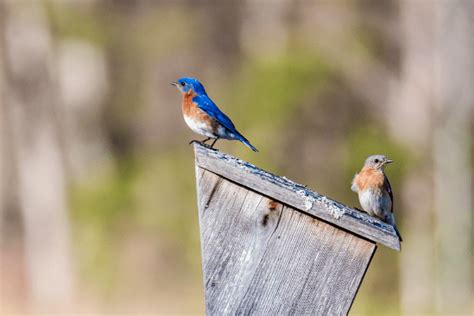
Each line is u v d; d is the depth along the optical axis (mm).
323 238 6535
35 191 30500
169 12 30000
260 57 26453
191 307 24000
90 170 30266
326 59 26453
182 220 26234
